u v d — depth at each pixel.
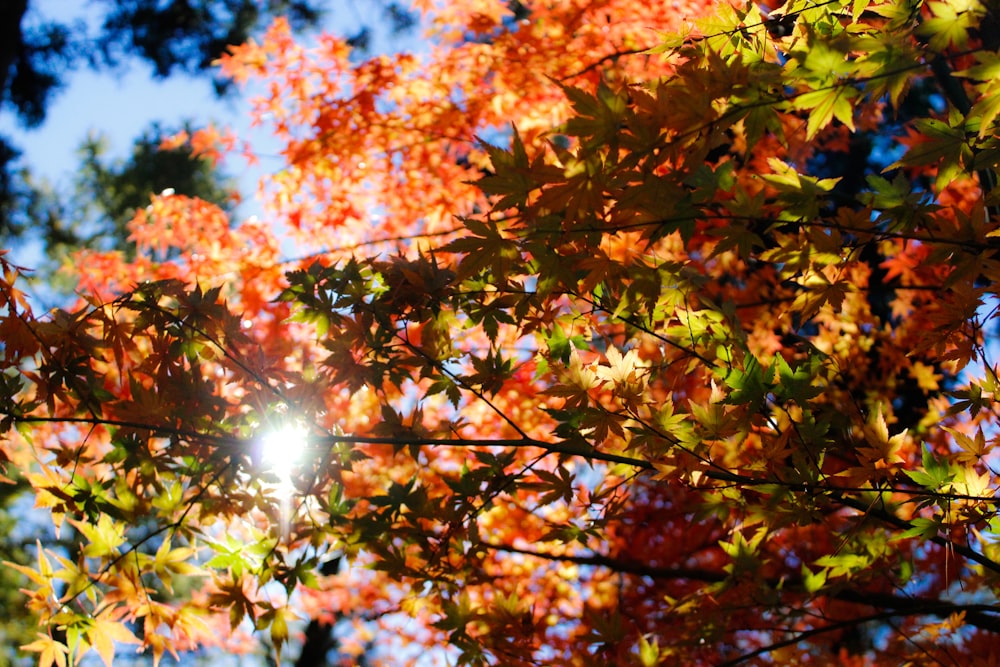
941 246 2.28
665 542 5.30
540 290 2.47
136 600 3.03
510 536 4.90
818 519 2.63
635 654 3.22
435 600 3.70
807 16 2.58
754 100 2.06
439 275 2.91
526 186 2.18
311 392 2.95
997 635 4.07
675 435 2.56
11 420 2.85
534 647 3.23
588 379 2.70
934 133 2.11
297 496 3.03
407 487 3.02
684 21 2.80
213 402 2.89
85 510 2.90
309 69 5.36
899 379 5.38
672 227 2.22
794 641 2.98
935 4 1.94
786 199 2.16
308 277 2.93
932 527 2.47
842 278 2.55
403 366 3.04
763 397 2.40
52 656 2.98
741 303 5.40
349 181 5.48
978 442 2.52
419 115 5.27
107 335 2.98
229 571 3.06
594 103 2.04
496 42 5.09
